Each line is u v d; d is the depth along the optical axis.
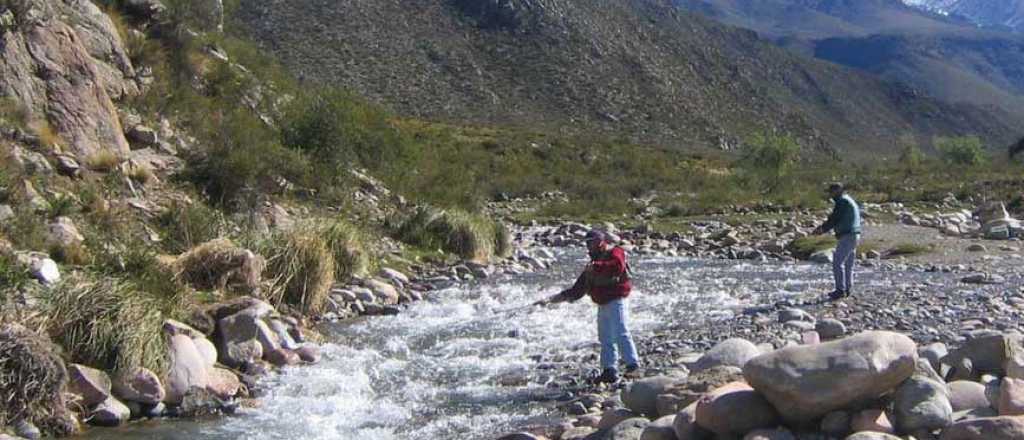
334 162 22.20
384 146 25.61
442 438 8.20
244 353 10.41
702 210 35.00
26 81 15.58
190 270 12.63
